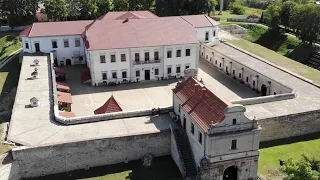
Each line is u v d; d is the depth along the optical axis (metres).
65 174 48.41
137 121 54.56
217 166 44.84
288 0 135.25
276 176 47.59
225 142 43.91
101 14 124.25
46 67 79.75
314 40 114.94
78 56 92.19
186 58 83.94
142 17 94.81
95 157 49.19
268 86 72.81
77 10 121.62
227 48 93.81
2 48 103.06
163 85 81.06
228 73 87.06
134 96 75.00
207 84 81.56
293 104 60.69
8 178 45.34
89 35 79.69
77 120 53.62
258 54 95.88
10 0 112.44
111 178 47.66
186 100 51.16
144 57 81.31
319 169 39.81
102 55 78.25
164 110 57.16
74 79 83.75
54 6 117.00
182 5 122.38
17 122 53.62
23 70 76.88
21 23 117.44
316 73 80.50
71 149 47.75
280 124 56.19
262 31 131.00
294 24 118.75
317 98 63.19
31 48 89.12
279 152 53.25
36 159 46.91
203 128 44.22
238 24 134.75
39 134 50.25
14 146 47.28
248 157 45.53
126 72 81.31
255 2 191.38
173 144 50.75
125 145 49.72
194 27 92.00
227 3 173.62
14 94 73.25
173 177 47.81
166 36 82.56
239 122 44.06
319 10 111.44
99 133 50.62
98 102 72.12
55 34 89.00
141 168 49.66
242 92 77.31
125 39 80.19
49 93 65.06
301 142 56.44
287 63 88.50
